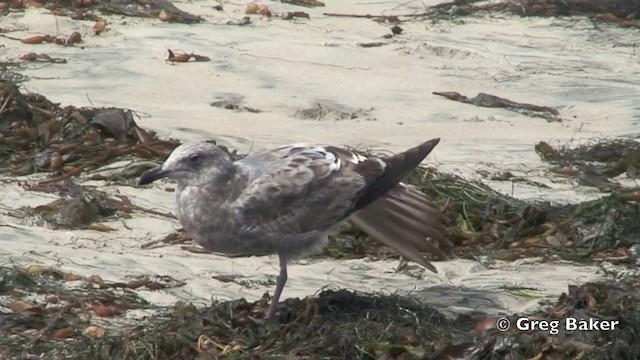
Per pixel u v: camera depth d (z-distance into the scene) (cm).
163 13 2308
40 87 1905
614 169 1702
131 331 1098
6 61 2019
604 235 1395
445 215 1413
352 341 1081
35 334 1100
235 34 2267
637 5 2550
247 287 1238
